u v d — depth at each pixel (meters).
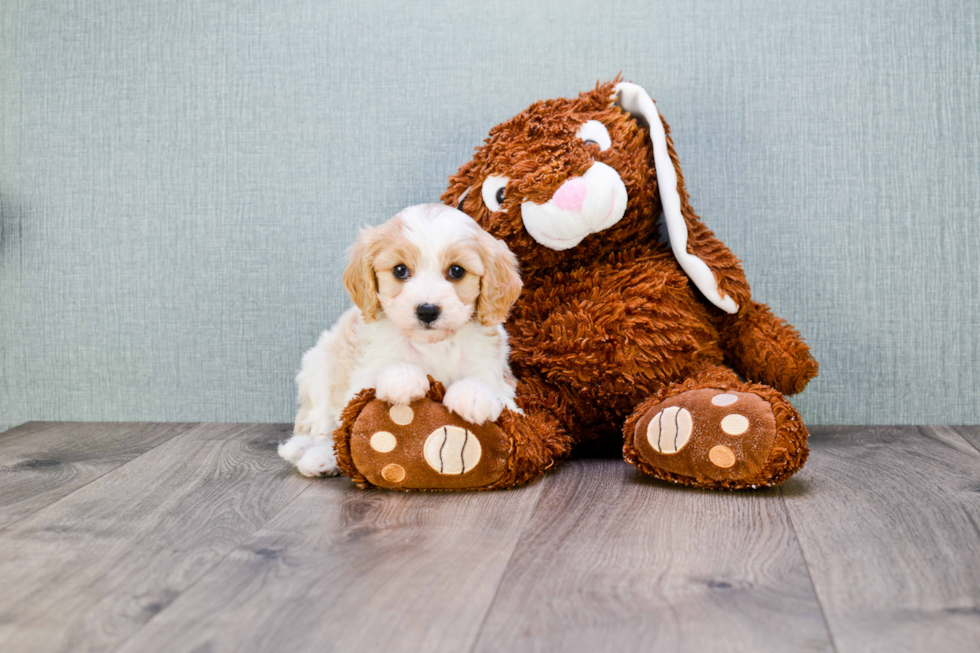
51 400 1.99
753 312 1.62
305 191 1.90
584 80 1.83
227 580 0.91
